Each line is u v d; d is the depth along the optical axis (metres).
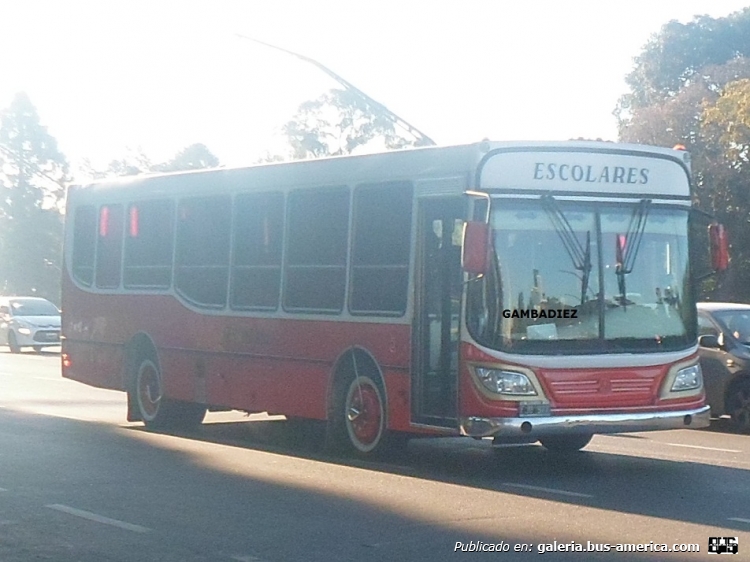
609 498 10.83
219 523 9.68
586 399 11.72
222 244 15.42
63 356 18.59
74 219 18.56
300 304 14.12
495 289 11.68
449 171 12.17
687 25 54.53
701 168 42.03
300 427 17.31
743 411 16.89
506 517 9.89
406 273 12.62
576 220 12.02
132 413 17.14
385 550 8.68
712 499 10.76
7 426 16.84
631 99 55.69
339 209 13.63
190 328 15.91
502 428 11.47
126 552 8.63
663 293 12.34
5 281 70.94
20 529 9.45
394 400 12.75
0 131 70.81
